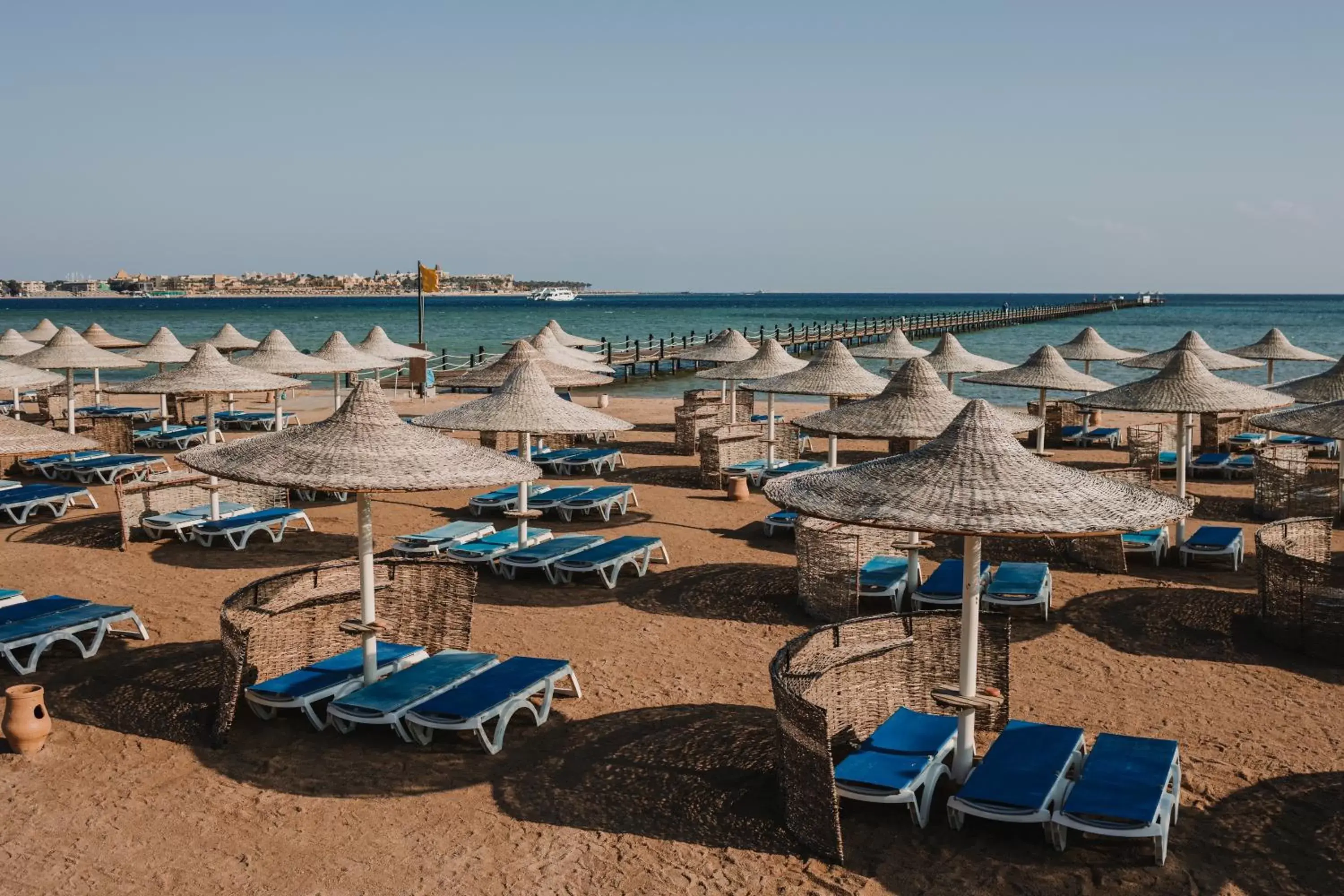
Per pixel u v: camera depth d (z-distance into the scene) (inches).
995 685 291.9
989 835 243.9
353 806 260.1
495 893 223.5
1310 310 5949.8
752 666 357.4
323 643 342.0
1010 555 503.5
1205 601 428.1
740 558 501.7
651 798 263.9
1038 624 400.8
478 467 305.3
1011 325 3622.0
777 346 761.6
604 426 494.6
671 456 832.3
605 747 293.3
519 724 309.1
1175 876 227.0
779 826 249.6
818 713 227.8
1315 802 260.7
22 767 279.9
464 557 472.7
